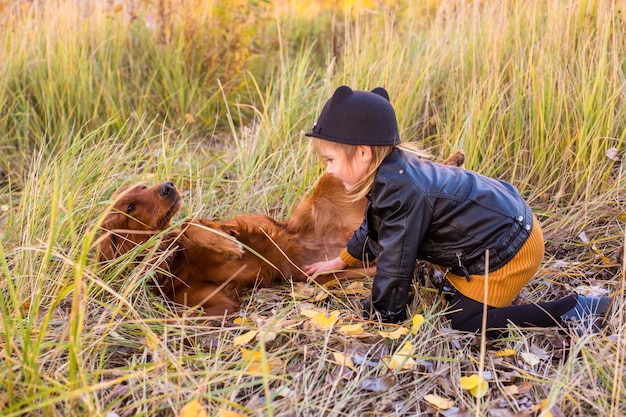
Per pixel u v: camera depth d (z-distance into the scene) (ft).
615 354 7.47
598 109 12.33
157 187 9.82
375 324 8.80
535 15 14.37
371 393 7.39
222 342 8.50
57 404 7.06
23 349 6.81
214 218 12.32
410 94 14.17
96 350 8.04
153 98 18.58
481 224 8.18
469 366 7.93
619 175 11.71
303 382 7.41
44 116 17.04
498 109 13.38
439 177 8.29
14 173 15.23
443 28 17.28
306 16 24.48
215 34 19.83
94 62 17.94
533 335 8.41
